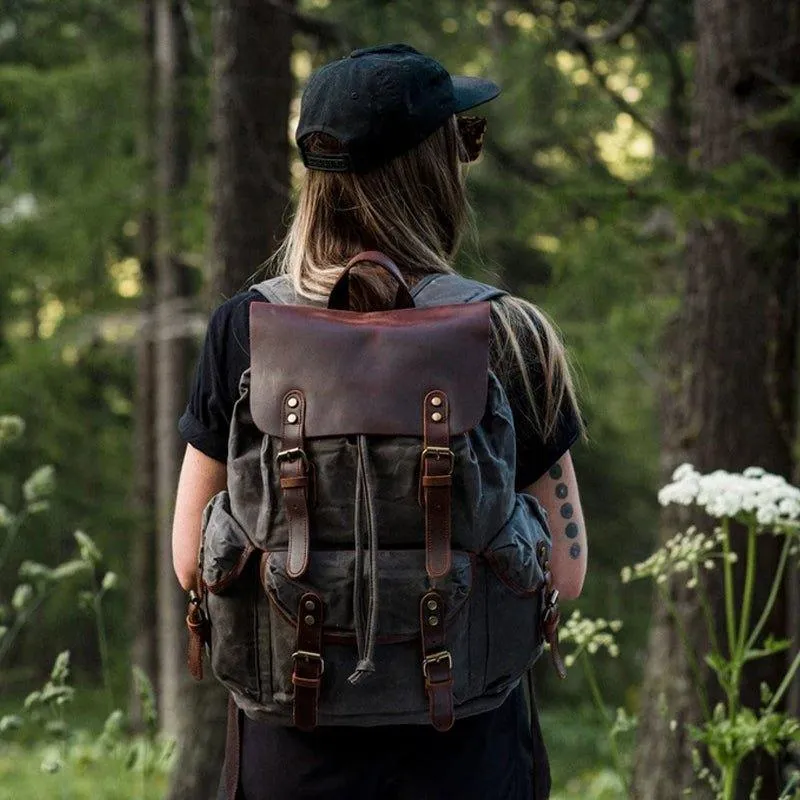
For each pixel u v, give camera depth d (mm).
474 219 3238
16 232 18531
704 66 9141
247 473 2742
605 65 16484
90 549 4852
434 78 3037
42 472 4957
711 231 8969
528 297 20656
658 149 13812
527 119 18359
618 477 26859
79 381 21297
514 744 2959
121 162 18500
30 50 20375
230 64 8352
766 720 4742
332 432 2672
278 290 2992
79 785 9938
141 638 22547
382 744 2807
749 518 4957
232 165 8344
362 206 3000
